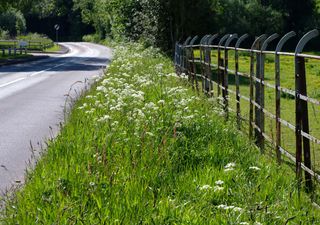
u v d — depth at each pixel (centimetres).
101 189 562
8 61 4341
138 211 512
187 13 3762
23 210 517
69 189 573
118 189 569
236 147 820
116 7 4550
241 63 3988
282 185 648
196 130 857
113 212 511
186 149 761
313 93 2203
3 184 759
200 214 505
